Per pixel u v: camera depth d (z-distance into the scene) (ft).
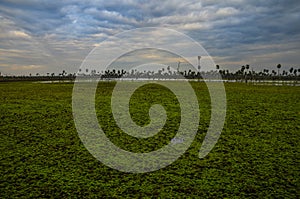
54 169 38.17
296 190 32.55
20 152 44.14
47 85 139.54
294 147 46.96
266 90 115.44
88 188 32.96
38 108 74.74
